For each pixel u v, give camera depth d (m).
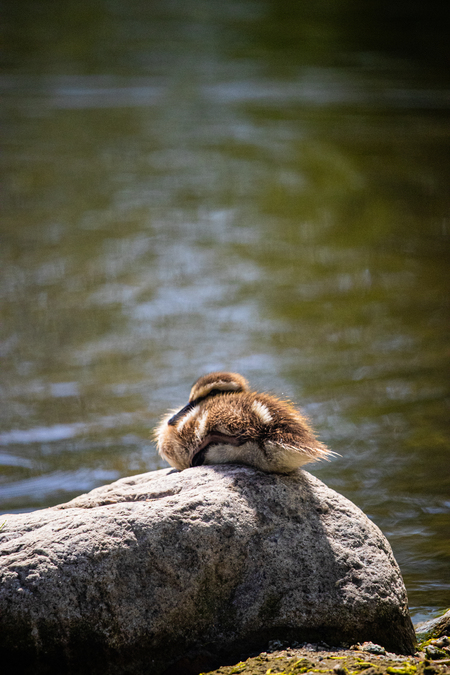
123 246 22.41
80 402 14.41
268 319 18.28
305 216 25.28
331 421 13.66
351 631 6.22
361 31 48.28
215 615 6.11
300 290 20.08
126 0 53.22
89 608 5.86
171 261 21.56
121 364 16.03
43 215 24.44
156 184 27.55
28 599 5.79
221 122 34.38
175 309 18.64
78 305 18.77
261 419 6.93
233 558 6.21
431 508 10.74
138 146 31.19
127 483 7.18
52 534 6.09
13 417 13.85
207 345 16.83
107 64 41.47
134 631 5.91
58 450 12.73
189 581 6.07
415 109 36.12
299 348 16.81
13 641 5.75
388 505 10.86
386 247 23.05
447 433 13.16
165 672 5.96
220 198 26.41
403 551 9.53
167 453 7.71
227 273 20.89
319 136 32.94
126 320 18.08
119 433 13.30
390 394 14.70
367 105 36.69
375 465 12.12
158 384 15.13
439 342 17.08
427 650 6.26
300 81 39.97
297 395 14.63
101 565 5.95
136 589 5.98
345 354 16.55
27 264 20.97
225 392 8.38
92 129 32.81
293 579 6.25
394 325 17.95
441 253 22.58
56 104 35.69
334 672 5.51
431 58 43.56
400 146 31.58
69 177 27.67
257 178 28.31
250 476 6.73
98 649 5.86
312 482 6.93
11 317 18.08
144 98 37.00
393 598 6.39
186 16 50.50
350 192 27.12
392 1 53.50
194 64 42.03
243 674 5.57
